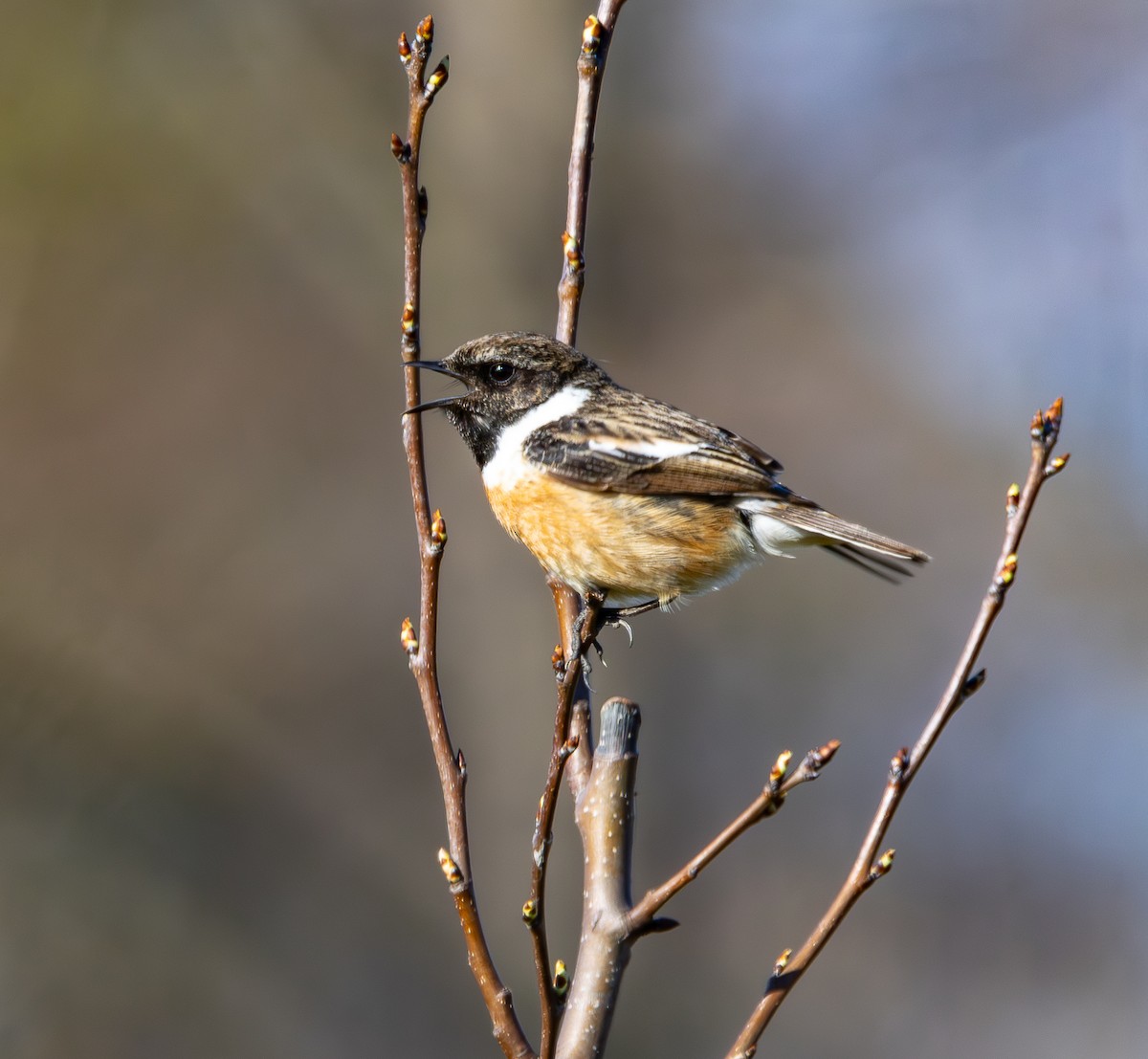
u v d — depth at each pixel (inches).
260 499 704.4
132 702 669.3
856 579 703.1
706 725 685.9
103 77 697.0
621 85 735.7
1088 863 661.9
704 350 735.7
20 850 634.2
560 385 298.8
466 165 734.5
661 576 291.1
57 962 620.7
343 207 735.7
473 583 699.4
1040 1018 636.1
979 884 662.5
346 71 737.0
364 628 699.4
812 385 729.0
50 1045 601.6
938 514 708.7
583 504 287.9
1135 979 638.5
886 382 730.2
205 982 631.8
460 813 183.9
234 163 724.0
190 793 667.4
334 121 736.3
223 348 714.8
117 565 679.7
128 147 703.1
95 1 693.9
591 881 211.9
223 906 653.3
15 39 682.2
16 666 656.4
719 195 743.1
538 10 729.6
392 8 736.3
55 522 676.1
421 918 665.6
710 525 289.7
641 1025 632.4
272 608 694.5
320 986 645.3
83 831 647.1
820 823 675.4
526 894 659.4
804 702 691.4
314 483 713.0
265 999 636.1
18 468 679.1
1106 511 685.3
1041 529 694.5
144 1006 622.5
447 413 304.2
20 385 687.1
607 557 289.9
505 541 699.4
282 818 670.5
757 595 700.0
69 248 695.7
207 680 680.4
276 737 682.8
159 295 709.9
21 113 682.2
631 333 733.9
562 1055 200.4
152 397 703.1
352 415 721.0
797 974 183.2
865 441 720.3
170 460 698.8
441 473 713.0
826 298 741.3
